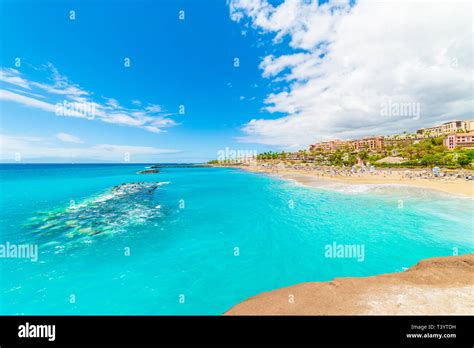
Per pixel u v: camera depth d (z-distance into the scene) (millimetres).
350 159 97062
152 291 8734
